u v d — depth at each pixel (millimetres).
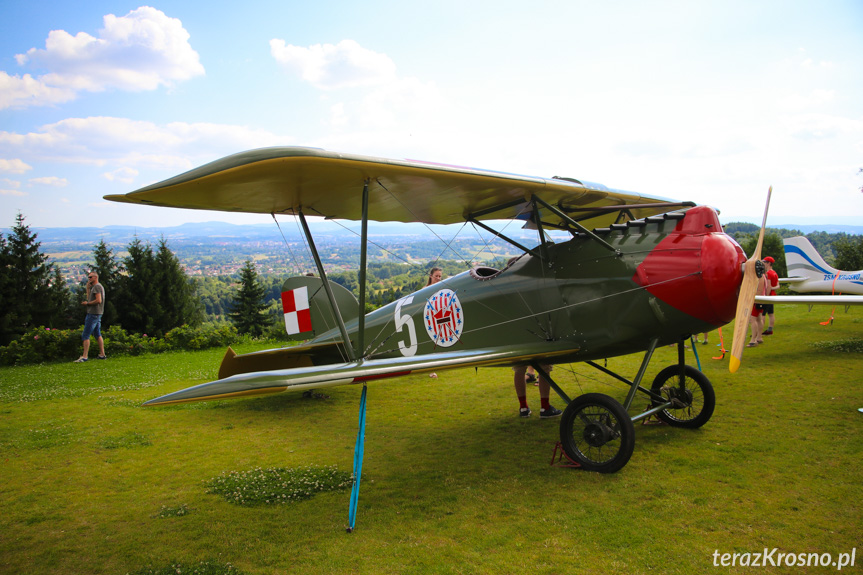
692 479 3900
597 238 4793
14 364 10508
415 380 8352
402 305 7051
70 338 11258
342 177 4020
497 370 8922
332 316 8008
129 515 3699
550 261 5250
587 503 3607
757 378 6871
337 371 3805
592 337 4844
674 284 4277
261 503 3844
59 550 3213
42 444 5285
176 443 5332
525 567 2818
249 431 5738
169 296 35188
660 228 4559
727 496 3574
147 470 4582
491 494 3859
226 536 3336
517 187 4734
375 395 7387
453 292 6293
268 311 36875
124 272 35250
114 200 4246
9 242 33125
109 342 11727
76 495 4062
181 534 3385
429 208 5441
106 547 3238
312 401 7109
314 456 4883
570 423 4410
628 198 5871
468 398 6992
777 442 4551
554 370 8359
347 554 3051
